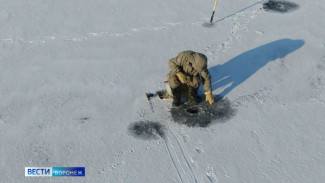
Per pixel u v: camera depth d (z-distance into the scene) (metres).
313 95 5.20
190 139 4.65
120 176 4.24
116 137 4.74
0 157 4.54
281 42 6.23
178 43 6.33
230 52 6.08
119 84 5.56
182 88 4.96
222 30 6.57
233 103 5.14
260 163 4.29
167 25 6.77
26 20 7.09
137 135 4.75
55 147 4.63
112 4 7.45
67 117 5.05
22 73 5.86
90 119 5.01
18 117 5.10
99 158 4.47
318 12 6.97
